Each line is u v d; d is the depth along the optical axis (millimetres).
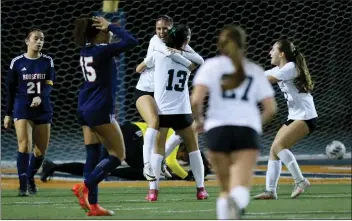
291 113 22344
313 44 40375
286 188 26297
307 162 35219
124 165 31609
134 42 17375
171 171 28125
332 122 41906
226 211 13734
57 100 43812
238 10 44469
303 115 22078
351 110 41406
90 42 17750
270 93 14719
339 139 40750
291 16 43906
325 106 41781
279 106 41562
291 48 21797
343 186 26719
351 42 39531
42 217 19078
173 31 21984
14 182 28703
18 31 42781
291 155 22656
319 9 42719
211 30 44625
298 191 23031
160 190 25906
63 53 45188
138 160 28500
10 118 23922
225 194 14781
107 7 18141
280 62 21984
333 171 31797
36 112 23781
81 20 17703
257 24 40625
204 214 19516
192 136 22594
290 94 22078
